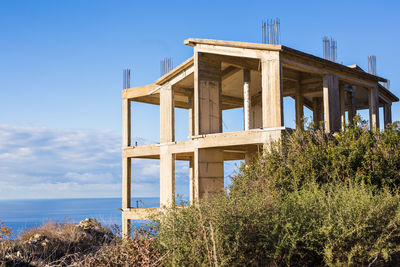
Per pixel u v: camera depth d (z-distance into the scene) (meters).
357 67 22.78
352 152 13.37
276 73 16.52
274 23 16.98
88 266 8.98
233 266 7.30
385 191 11.09
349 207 8.38
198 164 18.80
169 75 22.23
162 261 7.86
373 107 22.66
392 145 14.05
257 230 7.78
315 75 22.95
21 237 15.45
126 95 25.39
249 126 19.86
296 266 7.98
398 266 8.18
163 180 22.06
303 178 12.84
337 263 7.66
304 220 8.20
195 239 7.45
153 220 8.57
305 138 14.78
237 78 23.12
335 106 19.42
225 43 17.92
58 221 17.22
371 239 8.16
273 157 14.02
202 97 19.14
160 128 22.83
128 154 24.72
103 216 14.72
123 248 8.45
